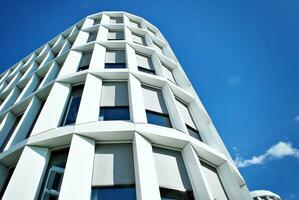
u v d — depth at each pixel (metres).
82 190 7.66
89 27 21.86
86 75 13.27
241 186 13.07
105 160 9.19
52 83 13.61
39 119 10.69
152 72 17.14
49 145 9.71
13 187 8.02
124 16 26.17
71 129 9.65
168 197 8.81
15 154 9.95
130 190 8.34
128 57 15.80
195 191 9.25
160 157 10.09
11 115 14.67
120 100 12.44
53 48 23.23
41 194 8.37
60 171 8.98
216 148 12.98
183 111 14.88
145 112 12.02
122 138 9.84
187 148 10.54
